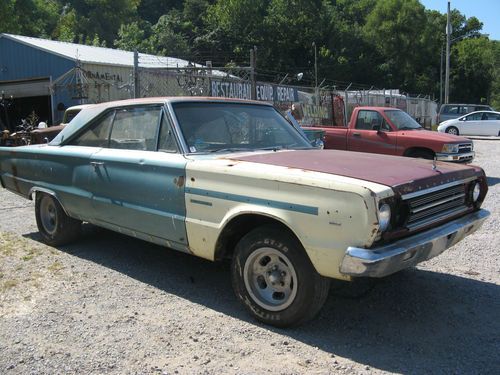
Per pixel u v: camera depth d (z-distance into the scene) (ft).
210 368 10.98
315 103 57.98
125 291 15.25
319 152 15.43
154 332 12.62
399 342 12.23
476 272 17.19
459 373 10.81
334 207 11.17
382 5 203.31
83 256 18.53
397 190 11.26
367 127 40.81
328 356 11.52
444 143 36.94
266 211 12.21
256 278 13.19
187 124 15.29
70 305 14.17
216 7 187.01
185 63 85.40
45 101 71.82
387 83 202.49
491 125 91.40
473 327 13.07
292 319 12.44
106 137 17.34
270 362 11.25
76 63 57.31
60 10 184.34
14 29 110.83
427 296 15.05
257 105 17.84
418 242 11.71
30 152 19.84
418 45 204.44
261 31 178.60
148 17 239.09
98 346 11.90
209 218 13.48
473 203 14.48
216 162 13.65
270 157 14.06
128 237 21.03
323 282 12.23
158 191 14.70
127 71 68.33
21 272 16.65
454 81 222.07
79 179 17.54
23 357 11.40
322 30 186.09
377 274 10.99
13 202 29.09
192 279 16.31
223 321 13.28
